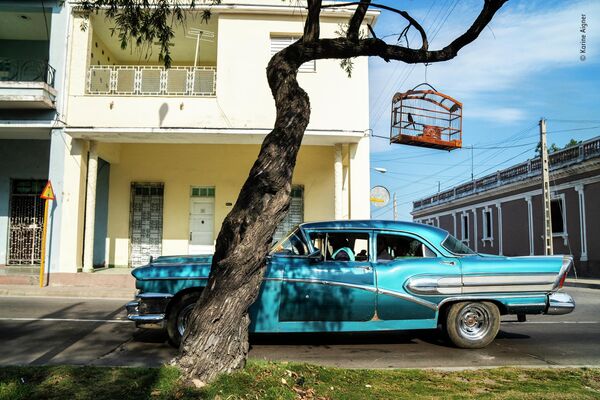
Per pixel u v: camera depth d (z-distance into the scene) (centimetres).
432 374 513
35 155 1681
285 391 411
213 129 1429
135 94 1445
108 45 1645
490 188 3297
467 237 3756
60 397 383
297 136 448
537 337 777
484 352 668
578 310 1121
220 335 426
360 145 1495
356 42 515
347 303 652
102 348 662
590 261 2345
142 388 402
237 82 1450
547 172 2330
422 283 661
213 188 1753
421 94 1555
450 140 1577
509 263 681
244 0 1450
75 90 1441
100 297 1215
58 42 1443
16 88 1348
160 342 698
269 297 646
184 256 735
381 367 587
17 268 1567
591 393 446
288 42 1478
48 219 1397
